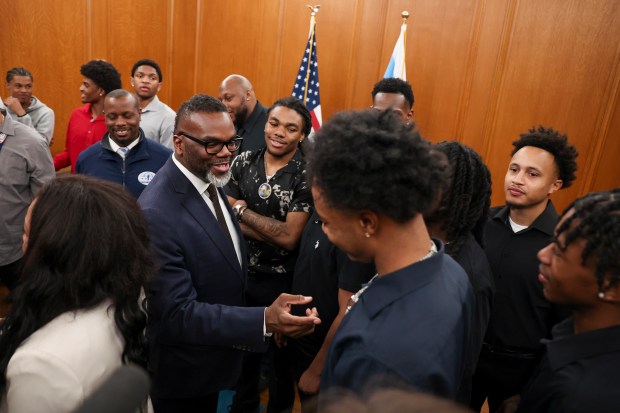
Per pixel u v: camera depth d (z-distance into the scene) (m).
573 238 0.74
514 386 1.54
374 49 4.25
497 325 1.52
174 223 1.33
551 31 3.66
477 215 1.18
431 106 4.13
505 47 3.81
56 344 0.76
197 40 4.94
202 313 1.28
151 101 3.44
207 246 1.40
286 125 2.02
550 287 0.81
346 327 0.75
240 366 1.61
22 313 0.81
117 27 4.72
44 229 0.82
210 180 1.45
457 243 1.15
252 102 3.12
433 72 4.08
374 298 0.75
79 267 0.82
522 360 1.51
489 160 4.02
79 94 4.66
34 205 0.87
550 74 3.72
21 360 0.74
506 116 3.90
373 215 0.73
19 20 4.34
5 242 2.38
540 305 1.47
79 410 0.34
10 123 2.32
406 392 0.38
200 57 4.98
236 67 4.86
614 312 0.73
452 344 0.72
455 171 1.12
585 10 3.54
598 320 0.75
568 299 0.77
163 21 4.95
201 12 4.86
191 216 1.39
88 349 0.79
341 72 4.41
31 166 2.38
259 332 1.26
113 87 3.25
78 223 0.83
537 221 1.52
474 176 1.14
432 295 0.74
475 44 3.90
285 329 1.25
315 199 0.78
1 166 2.29
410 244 0.77
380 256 0.78
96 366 0.79
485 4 3.82
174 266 1.31
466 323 0.82
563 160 1.50
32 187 2.43
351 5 4.26
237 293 1.51
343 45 4.36
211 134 1.38
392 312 0.72
